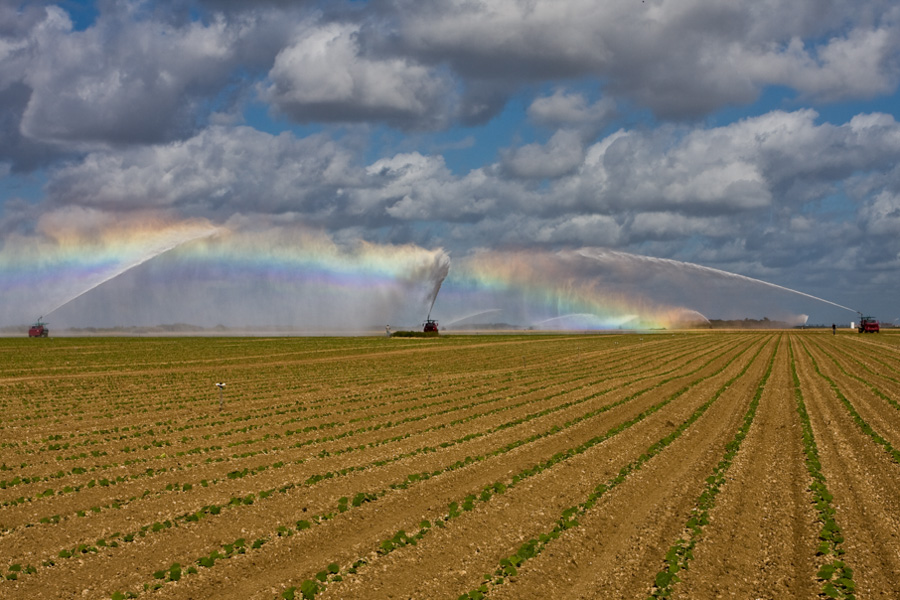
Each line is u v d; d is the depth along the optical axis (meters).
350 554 15.27
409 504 18.66
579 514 17.44
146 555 15.39
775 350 80.88
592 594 13.19
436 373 55.69
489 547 15.59
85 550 15.58
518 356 74.31
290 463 23.34
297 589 13.56
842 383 45.50
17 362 67.69
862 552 14.91
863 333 138.88
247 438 28.11
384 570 14.38
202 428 30.56
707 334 132.00
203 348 88.88
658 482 20.45
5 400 40.47
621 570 14.23
